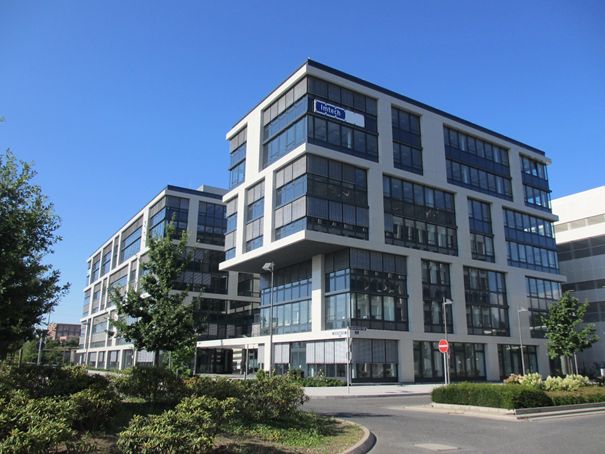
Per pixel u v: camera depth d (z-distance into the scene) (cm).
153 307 1652
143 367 1401
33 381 1195
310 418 1292
